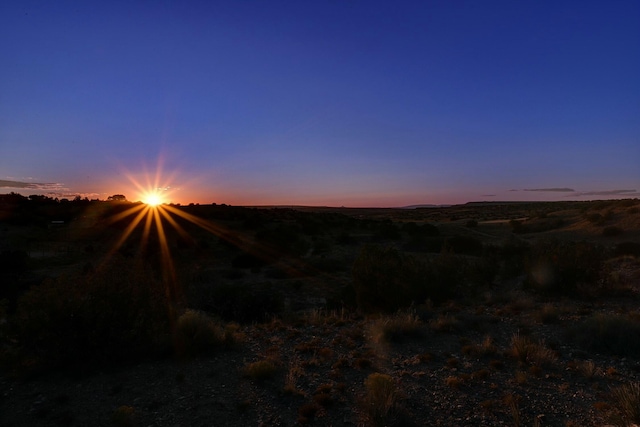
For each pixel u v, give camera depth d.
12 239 52.50
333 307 19.25
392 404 6.16
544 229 64.81
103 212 70.69
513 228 68.88
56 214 70.00
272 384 7.30
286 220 89.12
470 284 19.77
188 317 9.50
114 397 6.68
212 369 7.96
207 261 45.38
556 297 14.77
